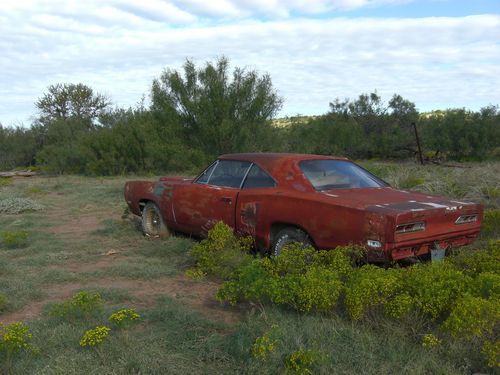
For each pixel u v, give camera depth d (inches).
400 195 215.5
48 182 768.3
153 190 301.4
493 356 127.6
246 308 180.2
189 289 209.0
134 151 909.2
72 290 209.9
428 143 1125.7
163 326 163.6
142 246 287.7
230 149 785.6
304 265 180.9
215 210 252.7
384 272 162.4
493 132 1083.9
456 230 200.8
